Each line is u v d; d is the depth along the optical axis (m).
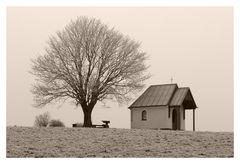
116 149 35.38
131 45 62.75
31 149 34.84
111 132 42.34
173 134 41.88
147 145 36.94
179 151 35.25
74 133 41.19
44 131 41.62
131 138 39.41
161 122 57.81
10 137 38.44
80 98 60.38
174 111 58.31
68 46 61.34
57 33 62.03
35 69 61.50
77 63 60.75
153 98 59.47
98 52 61.31
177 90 59.34
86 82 60.28
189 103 59.19
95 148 35.56
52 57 61.25
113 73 61.69
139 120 59.59
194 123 58.88
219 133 43.12
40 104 62.09
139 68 62.28
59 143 36.91
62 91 61.25
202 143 38.09
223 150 35.84
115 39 62.34
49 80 61.19
